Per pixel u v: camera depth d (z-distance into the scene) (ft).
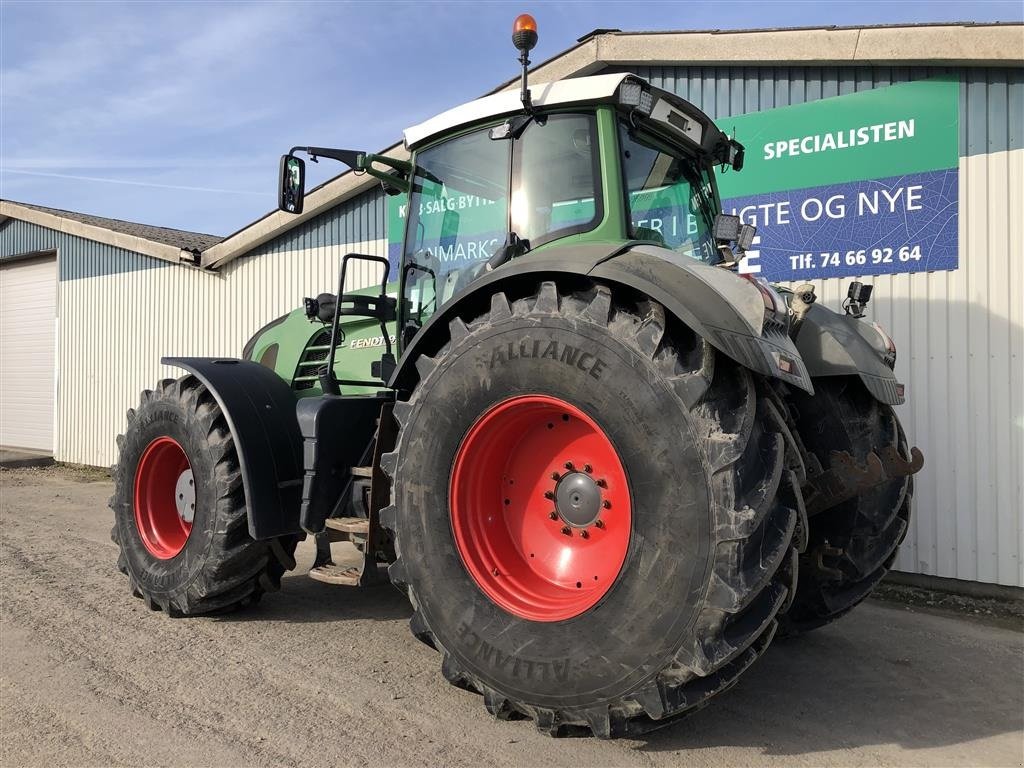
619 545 8.38
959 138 16.43
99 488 31.40
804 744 8.68
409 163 12.95
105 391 38.50
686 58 19.34
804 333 10.86
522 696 8.26
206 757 8.04
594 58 20.75
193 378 13.52
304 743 8.37
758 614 7.48
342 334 14.30
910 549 17.07
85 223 39.19
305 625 12.83
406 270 12.37
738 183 19.30
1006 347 15.93
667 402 7.61
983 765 8.26
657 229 10.81
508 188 10.75
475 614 8.70
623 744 8.49
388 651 11.50
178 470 14.03
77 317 40.24
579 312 8.32
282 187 12.55
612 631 7.70
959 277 16.46
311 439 11.53
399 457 9.45
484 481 9.18
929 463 16.81
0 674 10.34
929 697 10.27
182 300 34.32
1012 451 15.90
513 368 8.63
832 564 11.04
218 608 12.97
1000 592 16.08
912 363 16.99
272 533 12.05
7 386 46.52
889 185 17.24
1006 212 15.90
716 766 8.05
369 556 10.83
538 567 9.03
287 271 29.89
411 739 8.48
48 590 14.62
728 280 8.38
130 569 13.70
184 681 10.16
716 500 7.27
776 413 8.04
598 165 9.97
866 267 17.57
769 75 18.81
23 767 7.84
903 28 16.47
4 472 37.50
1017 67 15.78
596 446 8.64
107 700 9.50
